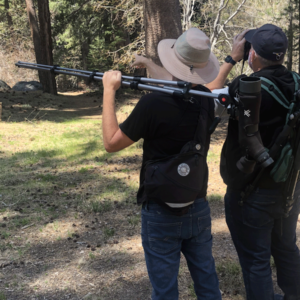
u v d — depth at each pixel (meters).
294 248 2.32
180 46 1.85
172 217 1.94
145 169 1.99
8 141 9.63
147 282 3.19
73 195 5.63
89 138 10.22
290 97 1.95
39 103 16.75
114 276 3.29
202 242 2.06
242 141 1.84
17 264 3.52
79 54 30.08
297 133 1.97
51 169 7.18
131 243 3.97
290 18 22.83
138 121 1.87
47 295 3.02
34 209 4.98
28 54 31.09
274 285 3.03
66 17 24.08
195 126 1.90
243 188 2.13
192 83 1.88
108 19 20.38
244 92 1.74
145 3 8.83
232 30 22.03
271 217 2.13
